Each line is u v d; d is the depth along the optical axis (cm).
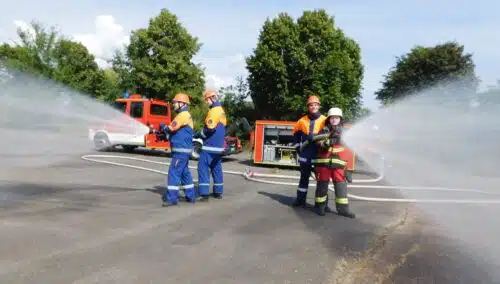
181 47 2655
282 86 2477
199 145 1444
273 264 427
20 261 409
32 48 2572
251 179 1002
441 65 2506
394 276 412
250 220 602
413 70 2594
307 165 692
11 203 650
